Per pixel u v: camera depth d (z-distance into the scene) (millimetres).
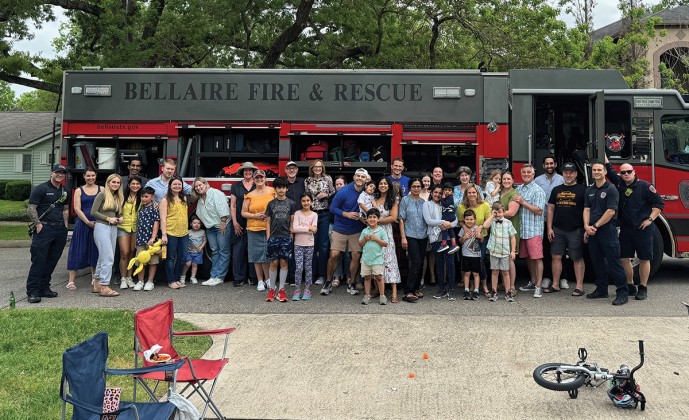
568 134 10320
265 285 9406
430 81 9844
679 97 9414
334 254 8844
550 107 10250
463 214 8742
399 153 9812
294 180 9398
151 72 10148
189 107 10086
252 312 7902
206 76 10086
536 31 18484
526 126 9617
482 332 6871
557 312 7770
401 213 8602
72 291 9203
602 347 6242
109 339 6465
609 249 8141
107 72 10180
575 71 9906
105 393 3467
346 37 18094
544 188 9219
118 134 10141
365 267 8273
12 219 23797
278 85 10000
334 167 9977
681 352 6059
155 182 9484
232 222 9641
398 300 8602
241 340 6641
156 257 9227
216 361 4652
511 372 5594
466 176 8859
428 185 8797
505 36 18125
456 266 9680
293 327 7148
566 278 9742
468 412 4738
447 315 7676
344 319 7508
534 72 9930
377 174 10086
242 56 18922
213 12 16703
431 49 19109
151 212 9156
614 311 7781
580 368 4953
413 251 8500
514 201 8680
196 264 9844
